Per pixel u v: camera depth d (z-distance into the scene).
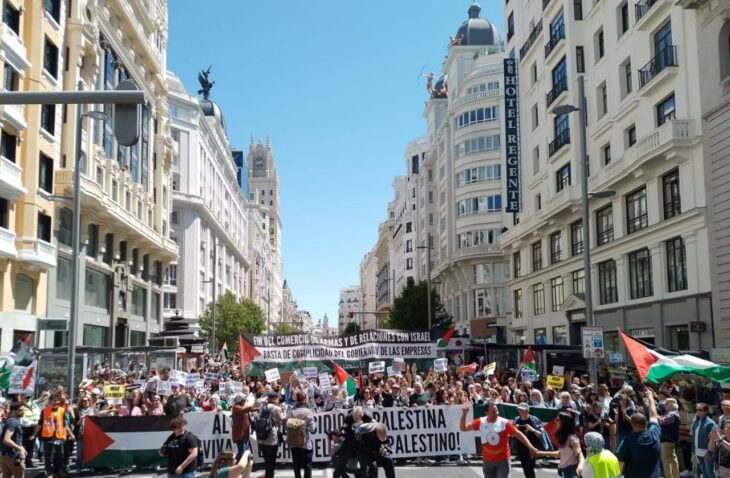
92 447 15.91
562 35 38.25
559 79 38.75
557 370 21.44
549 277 41.16
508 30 51.09
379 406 17.80
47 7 34.41
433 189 89.38
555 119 39.44
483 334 48.19
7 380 18.12
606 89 33.72
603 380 25.38
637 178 29.28
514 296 49.09
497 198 62.00
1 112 28.58
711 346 24.33
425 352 21.88
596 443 8.21
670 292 27.41
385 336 21.75
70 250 37.94
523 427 11.95
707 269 24.61
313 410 17.89
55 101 9.09
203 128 85.31
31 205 31.73
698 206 24.97
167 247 57.56
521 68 46.41
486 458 10.66
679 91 26.48
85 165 39.59
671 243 27.45
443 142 76.56
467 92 65.94
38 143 32.59
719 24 23.95
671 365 13.72
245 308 77.19
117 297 46.00
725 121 23.48
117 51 45.88
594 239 34.53
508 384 20.53
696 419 12.05
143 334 54.03
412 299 66.38
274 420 13.66
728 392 13.13
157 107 58.53
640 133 29.70
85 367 24.73
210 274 88.12
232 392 20.56
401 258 118.19
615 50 32.38
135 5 51.34
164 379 22.12
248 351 20.20
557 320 39.84
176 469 10.15
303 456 12.88
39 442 17.28
